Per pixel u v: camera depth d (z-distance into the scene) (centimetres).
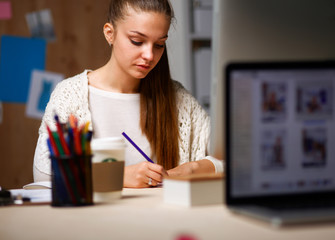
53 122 181
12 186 339
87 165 105
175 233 74
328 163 92
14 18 341
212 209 95
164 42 173
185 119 196
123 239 72
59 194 104
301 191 90
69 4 350
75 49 350
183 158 194
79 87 190
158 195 123
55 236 76
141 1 165
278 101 89
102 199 114
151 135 191
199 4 300
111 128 191
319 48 106
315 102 91
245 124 88
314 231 73
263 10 102
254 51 103
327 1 105
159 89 191
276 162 89
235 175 87
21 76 341
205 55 303
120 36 171
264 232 73
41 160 161
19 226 85
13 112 340
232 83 87
